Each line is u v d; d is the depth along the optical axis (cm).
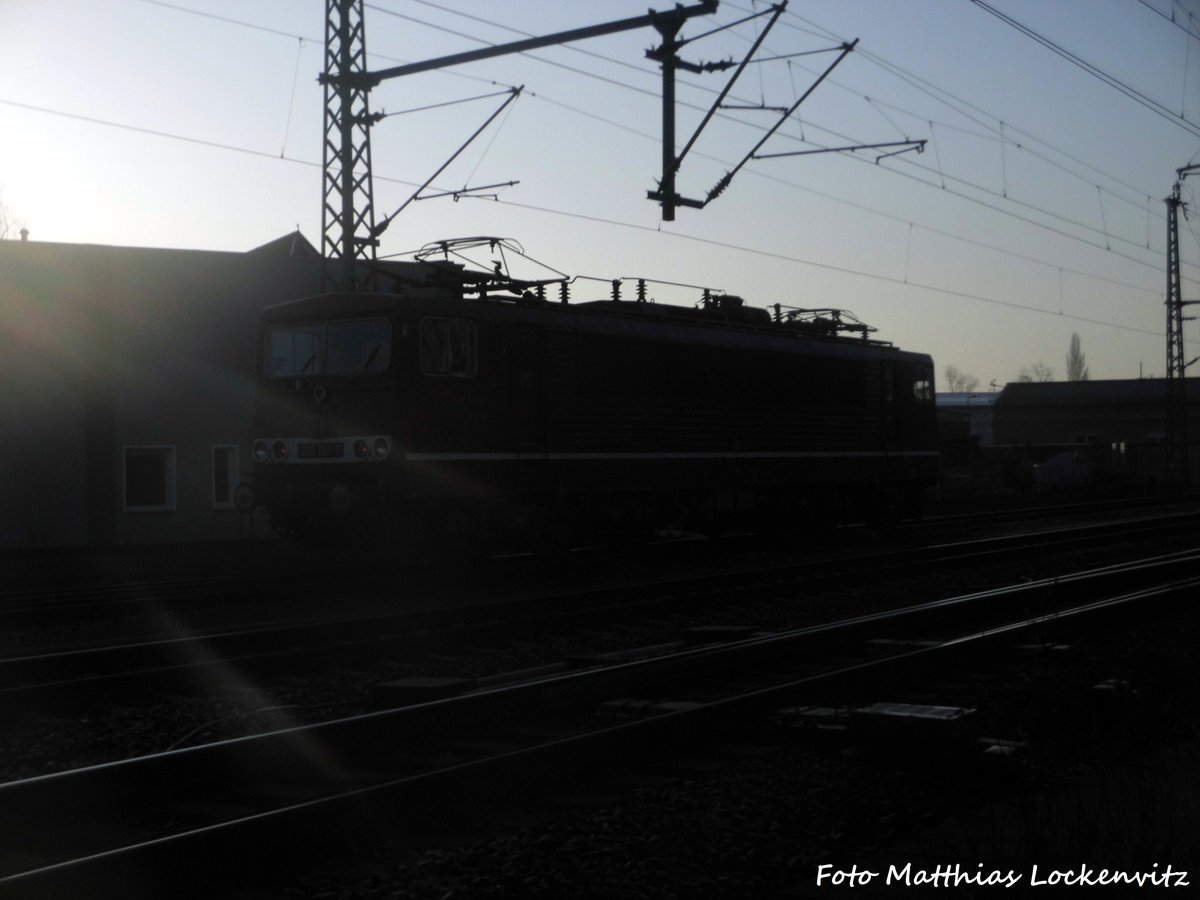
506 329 1772
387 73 2064
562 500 1866
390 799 620
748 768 734
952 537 2706
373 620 1247
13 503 2561
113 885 522
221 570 1966
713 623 1358
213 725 860
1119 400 9481
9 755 793
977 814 617
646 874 548
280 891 546
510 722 839
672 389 2044
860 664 977
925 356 2748
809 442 2359
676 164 1547
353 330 1692
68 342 2633
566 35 1661
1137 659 1038
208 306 2808
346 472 1675
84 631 1304
